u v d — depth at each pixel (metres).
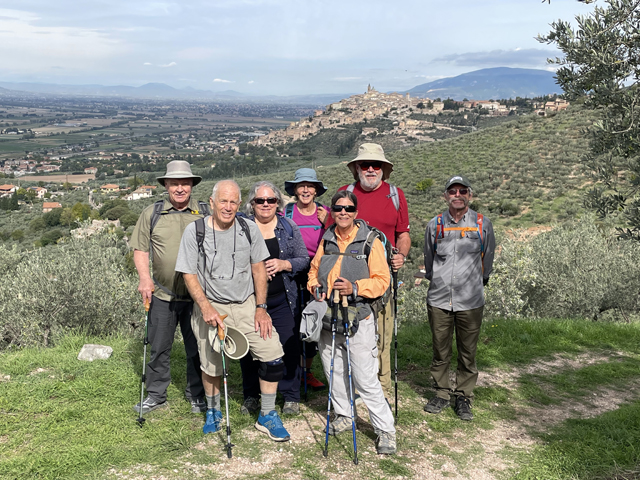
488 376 5.93
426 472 3.60
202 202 4.27
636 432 4.37
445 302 4.56
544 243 13.19
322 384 5.08
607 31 4.03
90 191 153.12
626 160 4.27
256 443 3.78
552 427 4.59
